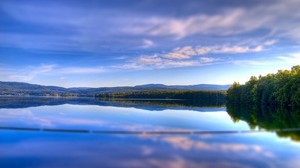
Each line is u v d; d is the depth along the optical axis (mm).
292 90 137125
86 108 149750
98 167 41562
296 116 100125
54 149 51031
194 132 65750
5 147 52406
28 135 63125
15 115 105688
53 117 100312
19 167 41656
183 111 132750
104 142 56125
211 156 46625
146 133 64812
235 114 113375
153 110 138250
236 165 42594
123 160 44594
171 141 56625
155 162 43656
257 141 56656
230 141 56750
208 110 140000
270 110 128375
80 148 51625
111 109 143375
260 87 176750
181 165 42406
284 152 49062
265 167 41812
